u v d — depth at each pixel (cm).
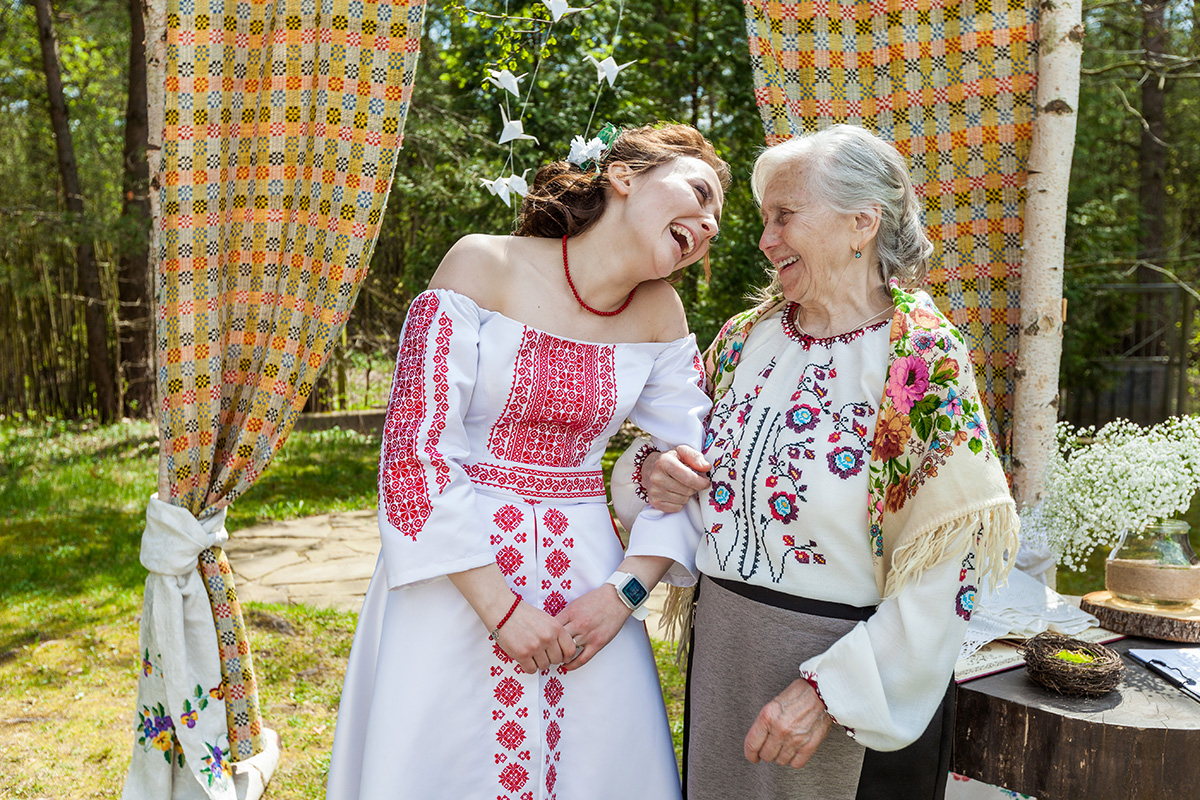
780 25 241
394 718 164
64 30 1197
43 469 841
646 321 185
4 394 1070
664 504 177
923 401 147
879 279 162
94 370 1064
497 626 159
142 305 1050
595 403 173
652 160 169
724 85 759
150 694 269
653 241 165
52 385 1081
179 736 264
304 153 252
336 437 984
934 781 161
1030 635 205
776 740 149
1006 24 238
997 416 254
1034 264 239
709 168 172
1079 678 172
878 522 151
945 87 241
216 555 277
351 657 182
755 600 163
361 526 659
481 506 169
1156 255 1120
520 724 169
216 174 251
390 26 243
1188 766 160
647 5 710
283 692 382
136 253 945
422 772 163
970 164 244
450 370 162
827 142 158
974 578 148
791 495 156
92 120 1217
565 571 173
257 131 253
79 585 521
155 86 252
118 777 308
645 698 184
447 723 166
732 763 168
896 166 159
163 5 250
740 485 164
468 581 160
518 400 168
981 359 251
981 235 247
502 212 747
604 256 171
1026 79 238
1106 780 162
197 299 255
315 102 248
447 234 827
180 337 255
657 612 498
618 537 186
